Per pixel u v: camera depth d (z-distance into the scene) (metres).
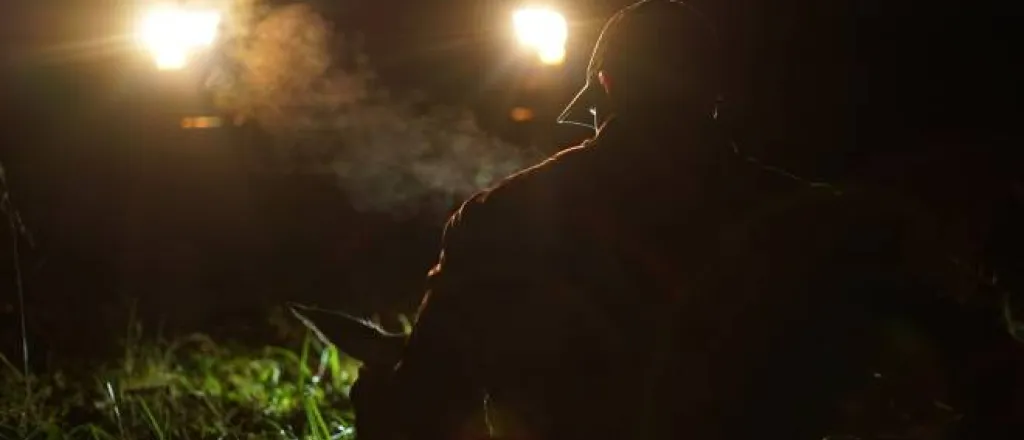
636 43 2.72
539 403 2.76
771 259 2.69
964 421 2.74
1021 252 4.90
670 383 2.71
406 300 8.77
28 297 7.06
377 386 2.88
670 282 2.70
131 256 10.06
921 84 5.70
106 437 5.23
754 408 2.71
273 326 8.03
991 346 2.69
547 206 2.74
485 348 2.76
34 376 6.16
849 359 2.69
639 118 2.72
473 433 2.81
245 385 6.39
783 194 2.74
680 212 2.71
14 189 10.18
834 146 5.55
